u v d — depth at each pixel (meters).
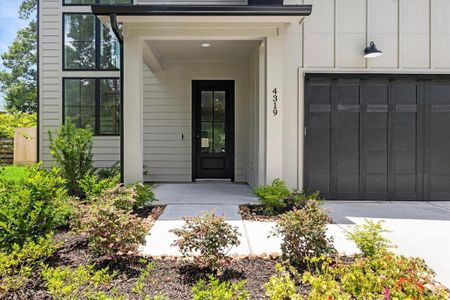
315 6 6.11
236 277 2.62
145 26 5.60
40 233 2.98
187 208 5.17
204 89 8.50
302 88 6.10
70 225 3.37
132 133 5.66
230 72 8.40
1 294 2.24
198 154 8.55
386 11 6.14
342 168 6.15
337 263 2.49
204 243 2.71
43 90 8.56
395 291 1.90
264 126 6.02
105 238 2.81
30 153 10.65
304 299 2.08
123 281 2.53
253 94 7.14
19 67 23.28
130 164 5.64
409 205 5.72
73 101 8.60
